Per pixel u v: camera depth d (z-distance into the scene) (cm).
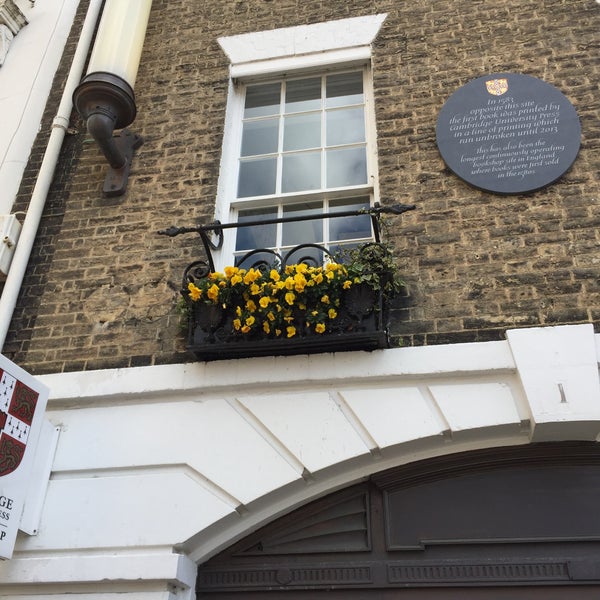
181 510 347
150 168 486
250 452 358
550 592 321
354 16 531
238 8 565
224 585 350
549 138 429
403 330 379
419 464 357
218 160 480
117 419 380
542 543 331
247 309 372
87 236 461
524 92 452
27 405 338
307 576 345
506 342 359
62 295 436
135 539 342
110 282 436
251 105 537
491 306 378
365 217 458
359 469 359
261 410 368
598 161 418
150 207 466
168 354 398
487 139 438
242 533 357
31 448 336
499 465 352
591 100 444
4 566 342
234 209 481
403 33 511
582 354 347
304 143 510
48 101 556
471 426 343
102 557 338
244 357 382
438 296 387
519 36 487
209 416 372
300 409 364
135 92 531
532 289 379
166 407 380
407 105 471
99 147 475
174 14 575
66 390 388
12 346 420
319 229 460
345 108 516
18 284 441
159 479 358
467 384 356
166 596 328
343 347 370
